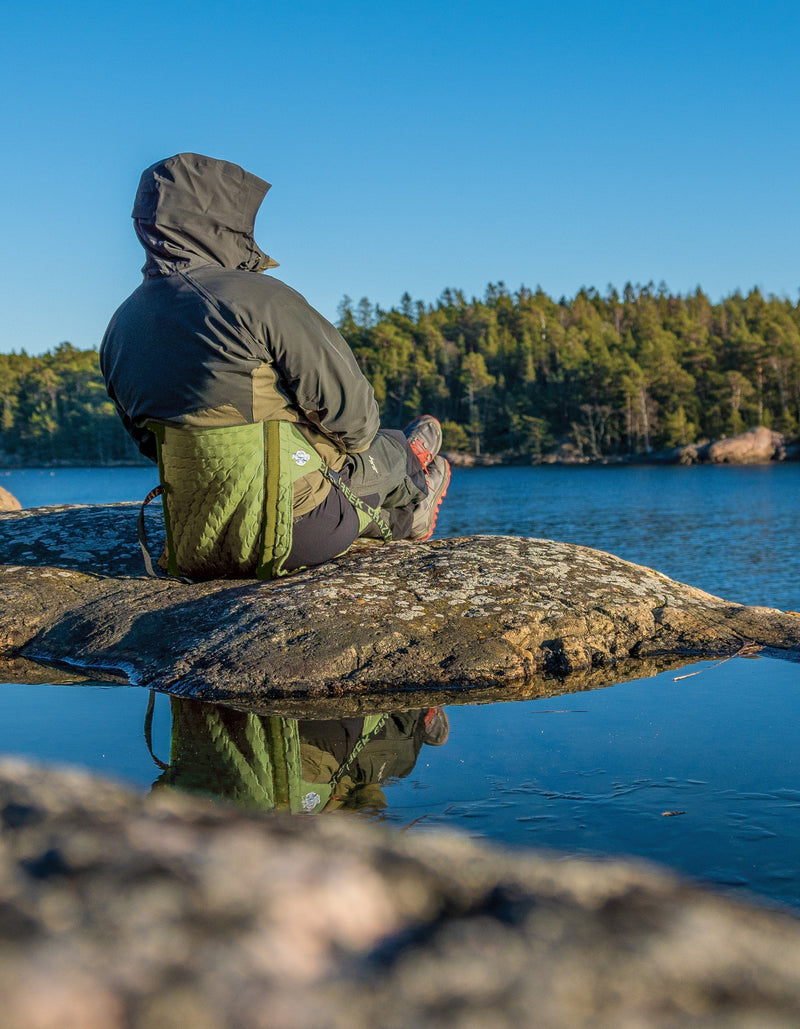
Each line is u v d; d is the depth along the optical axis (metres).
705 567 20.67
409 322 135.88
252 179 3.20
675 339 117.62
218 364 3.03
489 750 2.08
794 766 1.91
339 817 1.66
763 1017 0.47
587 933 0.52
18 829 0.56
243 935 0.48
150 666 2.91
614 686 2.65
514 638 2.89
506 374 117.62
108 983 0.44
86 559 3.92
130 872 0.52
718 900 0.61
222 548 3.35
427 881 0.56
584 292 153.75
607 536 27.53
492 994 0.47
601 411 101.19
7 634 3.29
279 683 2.67
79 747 2.17
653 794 1.76
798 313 124.69
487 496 48.81
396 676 2.73
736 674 2.73
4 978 0.43
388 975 0.48
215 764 2.03
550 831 1.58
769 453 91.00
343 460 3.53
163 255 3.15
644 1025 0.46
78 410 135.12
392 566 3.32
